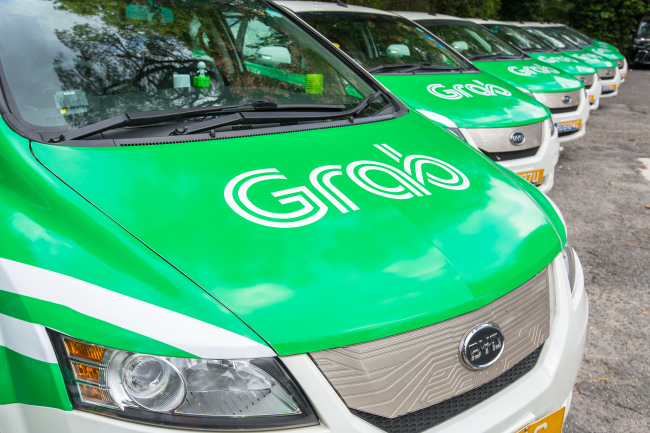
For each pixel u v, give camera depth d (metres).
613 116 9.83
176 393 1.29
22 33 2.02
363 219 1.64
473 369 1.48
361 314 1.37
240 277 1.40
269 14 2.80
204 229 1.50
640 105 11.02
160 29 2.32
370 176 1.85
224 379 1.30
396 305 1.41
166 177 1.65
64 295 1.36
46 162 1.64
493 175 2.12
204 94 2.20
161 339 1.29
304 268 1.44
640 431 2.32
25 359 1.35
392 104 2.59
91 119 1.88
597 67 10.38
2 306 1.41
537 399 1.59
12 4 2.09
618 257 4.02
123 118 1.86
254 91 2.35
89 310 1.33
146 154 1.72
